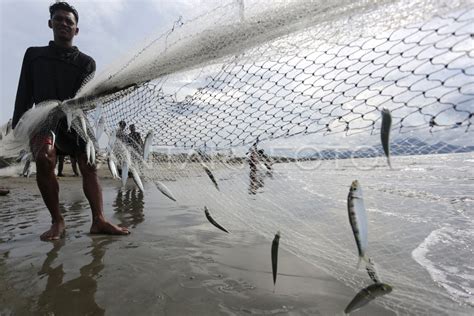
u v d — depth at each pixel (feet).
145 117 4.52
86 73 5.54
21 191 11.05
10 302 2.88
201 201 4.56
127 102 4.63
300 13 2.76
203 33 3.32
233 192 4.30
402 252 4.30
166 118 4.31
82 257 4.08
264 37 3.01
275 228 4.16
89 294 3.04
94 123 4.90
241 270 3.71
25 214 6.97
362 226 2.62
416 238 4.94
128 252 4.29
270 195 4.32
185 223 6.20
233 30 3.13
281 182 4.34
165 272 3.60
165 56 3.67
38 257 4.07
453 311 2.78
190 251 4.38
